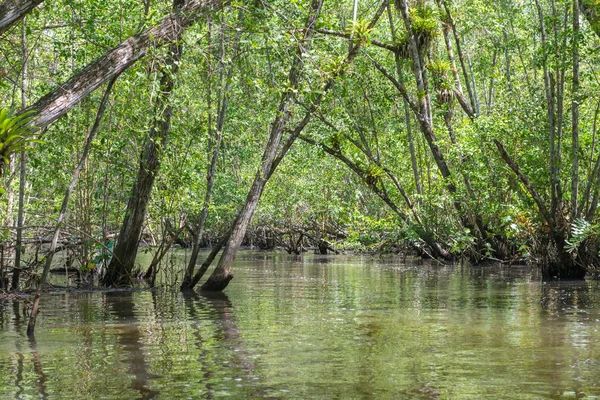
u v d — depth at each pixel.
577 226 17.34
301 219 38.66
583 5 16.92
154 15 11.70
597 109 18.62
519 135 21.11
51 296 14.66
